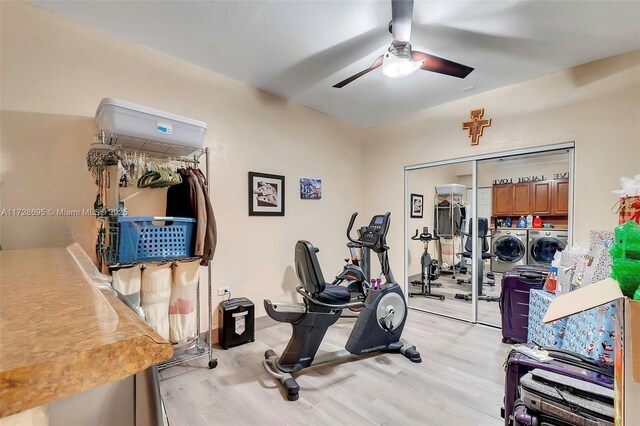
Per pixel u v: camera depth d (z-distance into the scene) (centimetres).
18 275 66
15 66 177
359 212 439
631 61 233
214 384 199
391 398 185
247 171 298
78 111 199
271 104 320
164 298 196
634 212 96
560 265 231
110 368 31
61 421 43
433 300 385
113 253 176
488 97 312
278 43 224
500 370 219
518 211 319
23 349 28
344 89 309
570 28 204
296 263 235
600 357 158
